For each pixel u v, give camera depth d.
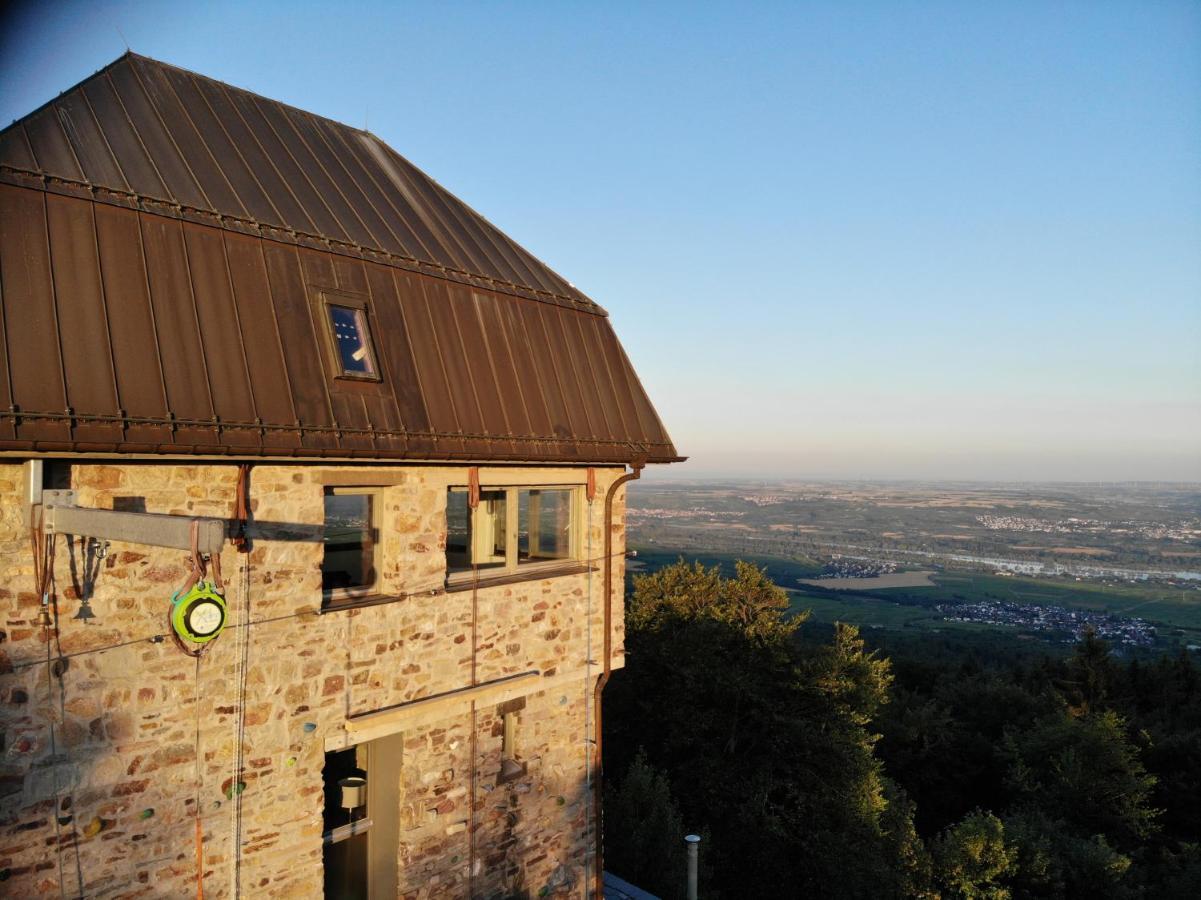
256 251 6.54
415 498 7.47
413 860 7.54
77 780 5.41
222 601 5.14
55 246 5.35
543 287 9.42
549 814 8.95
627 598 30.95
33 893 5.22
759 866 21.19
